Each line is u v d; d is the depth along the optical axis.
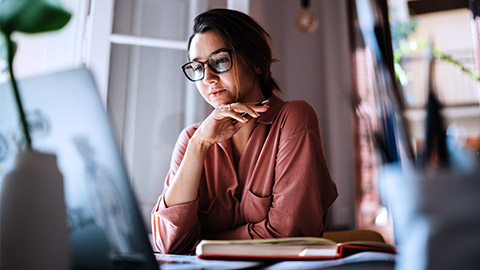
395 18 3.08
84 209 0.41
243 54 1.03
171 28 2.10
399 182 0.32
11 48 0.44
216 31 1.00
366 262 0.48
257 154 1.00
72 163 0.41
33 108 0.42
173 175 1.08
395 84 0.41
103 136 0.40
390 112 0.40
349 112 2.92
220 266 0.53
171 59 2.09
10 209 0.41
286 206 0.86
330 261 0.53
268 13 3.04
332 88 3.03
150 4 2.09
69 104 0.41
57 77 0.41
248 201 0.95
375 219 2.80
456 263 0.29
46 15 0.46
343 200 2.91
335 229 2.82
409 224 0.31
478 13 1.32
